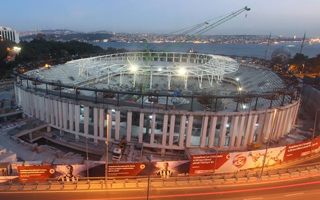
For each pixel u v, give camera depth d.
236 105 89.19
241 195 51.69
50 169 51.88
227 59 158.88
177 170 56.38
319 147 73.06
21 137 86.81
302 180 58.50
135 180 53.75
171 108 82.19
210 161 57.06
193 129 86.19
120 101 85.00
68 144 84.81
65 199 47.62
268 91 103.62
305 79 166.50
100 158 76.50
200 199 49.72
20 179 51.00
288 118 93.88
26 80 107.00
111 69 147.75
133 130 86.38
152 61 181.12
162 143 80.88
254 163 61.88
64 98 87.25
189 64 167.25
